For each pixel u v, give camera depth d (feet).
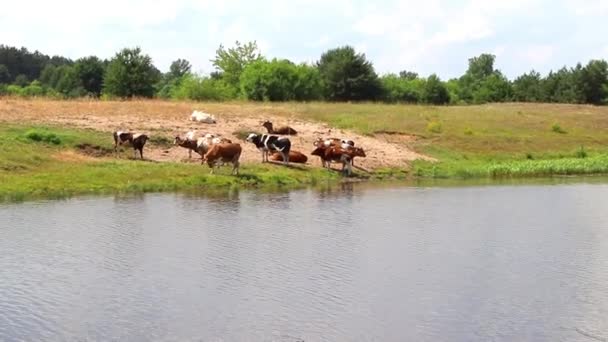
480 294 55.11
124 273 59.16
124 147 119.44
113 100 176.24
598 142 184.34
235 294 54.29
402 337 46.50
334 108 184.34
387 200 99.96
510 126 189.88
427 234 75.87
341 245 69.92
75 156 111.34
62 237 70.85
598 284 57.98
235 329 47.42
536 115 213.66
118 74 228.02
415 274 60.13
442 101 312.50
